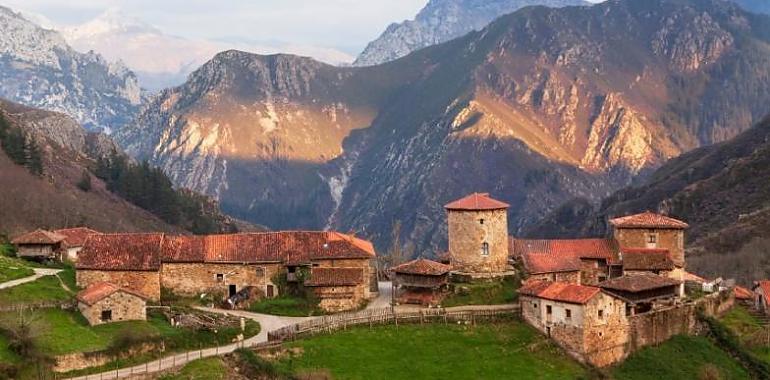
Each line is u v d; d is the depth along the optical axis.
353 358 93.00
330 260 114.81
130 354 89.12
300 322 104.00
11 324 87.12
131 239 116.75
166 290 115.00
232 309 111.25
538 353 98.94
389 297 118.56
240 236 119.62
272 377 86.56
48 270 119.38
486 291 113.25
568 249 123.31
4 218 185.88
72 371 84.38
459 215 119.19
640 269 116.75
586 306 98.88
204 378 83.75
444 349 97.44
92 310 96.38
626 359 102.31
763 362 104.50
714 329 110.25
